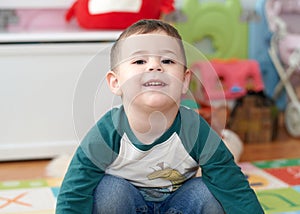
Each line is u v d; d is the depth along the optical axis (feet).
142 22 3.78
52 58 7.27
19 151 7.34
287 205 5.67
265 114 8.20
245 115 8.18
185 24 8.66
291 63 8.39
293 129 8.54
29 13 8.32
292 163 7.23
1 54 7.12
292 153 7.71
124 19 7.63
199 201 3.91
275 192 6.09
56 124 7.42
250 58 9.01
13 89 7.25
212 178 3.88
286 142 8.27
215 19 8.77
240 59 8.94
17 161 7.41
